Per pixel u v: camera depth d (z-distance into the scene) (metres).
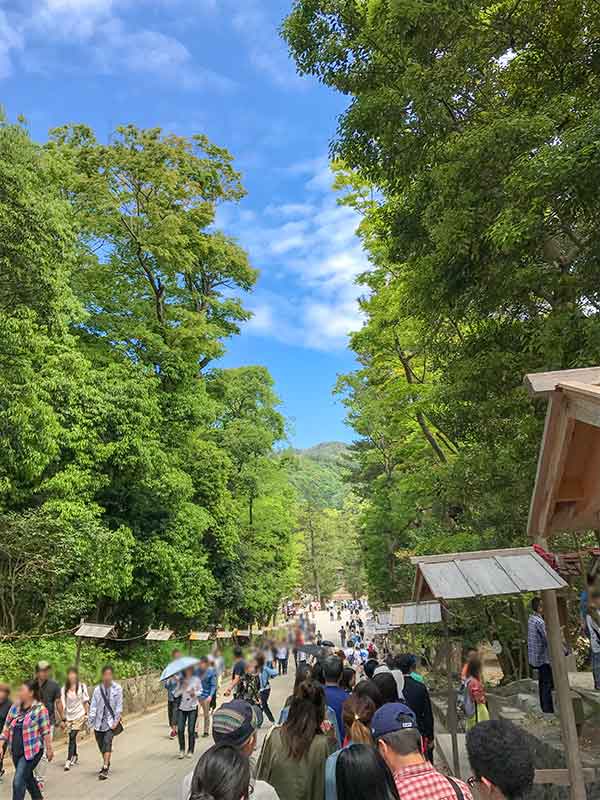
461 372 8.79
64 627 16.41
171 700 12.90
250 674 9.72
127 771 9.54
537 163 6.20
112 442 17.53
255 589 33.94
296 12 10.16
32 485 16.08
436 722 11.94
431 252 9.27
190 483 21.97
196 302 28.20
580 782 4.88
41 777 8.12
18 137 11.81
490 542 11.38
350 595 108.06
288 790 3.26
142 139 22.62
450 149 7.72
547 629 5.22
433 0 8.62
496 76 9.32
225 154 26.66
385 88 9.27
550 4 7.88
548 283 7.64
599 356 6.48
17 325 12.39
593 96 7.67
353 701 3.99
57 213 12.59
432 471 12.92
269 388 32.44
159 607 23.47
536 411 8.27
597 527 5.13
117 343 22.25
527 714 8.22
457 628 15.29
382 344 17.28
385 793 2.72
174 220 22.31
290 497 42.16
